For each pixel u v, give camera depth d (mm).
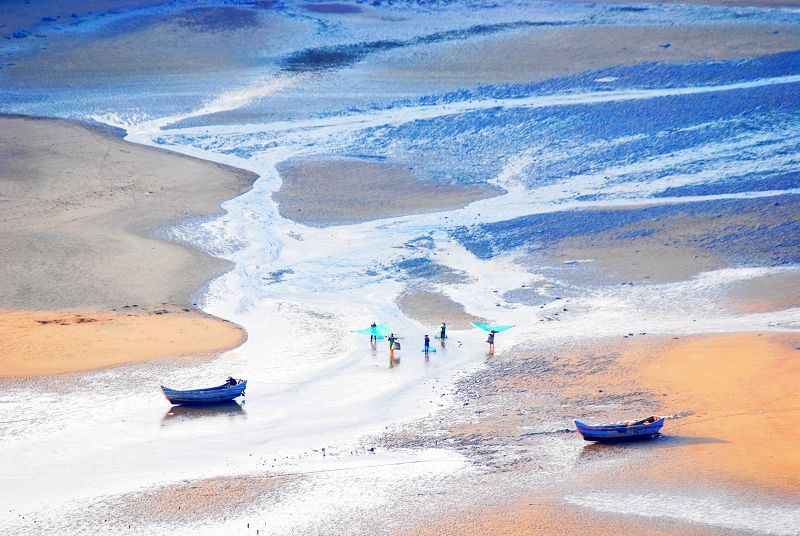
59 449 59531
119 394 69062
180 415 65562
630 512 47344
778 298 87500
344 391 70500
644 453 54812
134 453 59000
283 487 53062
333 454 58281
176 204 125000
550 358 75625
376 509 49594
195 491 52812
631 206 118250
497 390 69312
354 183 135625
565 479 52031
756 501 47594
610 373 70500
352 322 88312
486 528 46594
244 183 135375
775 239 103125
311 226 119062
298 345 81625
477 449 57750
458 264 105312
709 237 106000
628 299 91500
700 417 59875
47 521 49438
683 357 72125
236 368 75375
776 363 68188
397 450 58438
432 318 89500
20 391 69062
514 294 95562
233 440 61188
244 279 100250
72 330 82375
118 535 47656
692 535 44625
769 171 123750
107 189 129500
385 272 103250
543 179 133375
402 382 72125
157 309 89688
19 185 128625
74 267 99875
